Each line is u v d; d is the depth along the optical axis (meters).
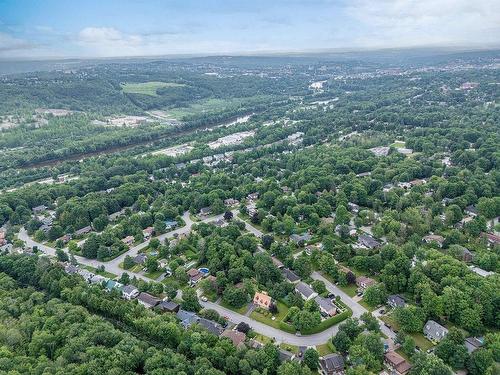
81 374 198.62
